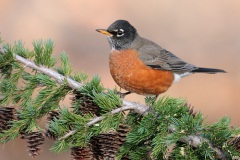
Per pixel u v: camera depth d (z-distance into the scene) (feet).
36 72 28.02
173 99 25.90
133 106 25.72
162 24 82.43
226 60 71.92
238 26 81.10
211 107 61.05
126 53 36.81
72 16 81.15
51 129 24.25
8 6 81.66
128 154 25.54
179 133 23.88
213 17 84.48
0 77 28.45
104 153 25.00
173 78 38.99
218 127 24.45
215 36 78.74
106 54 71.61
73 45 73.67
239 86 64.49
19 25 77.66
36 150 25.45
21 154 51.75
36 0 83.97
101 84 26.63
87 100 26.27
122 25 37.65
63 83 26.89
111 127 24.71
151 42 39.17
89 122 24.48
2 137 25.11
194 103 61.31
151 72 36.83
